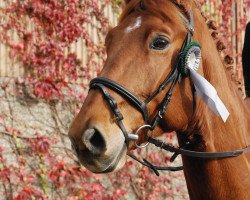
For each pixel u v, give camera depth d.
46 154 8.76
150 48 3.99
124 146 3.91
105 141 3.77
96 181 9.05
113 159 3.81
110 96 3.88
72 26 9.38
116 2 9.95
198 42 4.18
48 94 8.98
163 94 4.02
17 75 8.95
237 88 4.62
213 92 4.00
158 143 4.19
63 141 8.99
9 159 8.50
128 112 3.92
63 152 8.94
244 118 4.52
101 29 9.77
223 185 4.25
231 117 4.32
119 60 3.97
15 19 8.98
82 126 3.81
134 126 3.95
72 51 9.42
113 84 3.89
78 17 9.47
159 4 4.10
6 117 8.64
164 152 9.86
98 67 9.70
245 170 4.30
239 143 4.34
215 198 4.29
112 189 9.20
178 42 4.08
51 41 9.20
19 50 8.97
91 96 3.93
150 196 9.55
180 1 4.12
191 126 4.20
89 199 8.89
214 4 11.12
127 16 4.20
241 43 11.34
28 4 9.09
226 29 11.18
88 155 3.84
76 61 9.42
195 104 4.14
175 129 4.16
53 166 8.76
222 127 4.27
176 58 4.05
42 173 8.66
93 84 3.96
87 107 3.88
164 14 4.06
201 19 4.35
